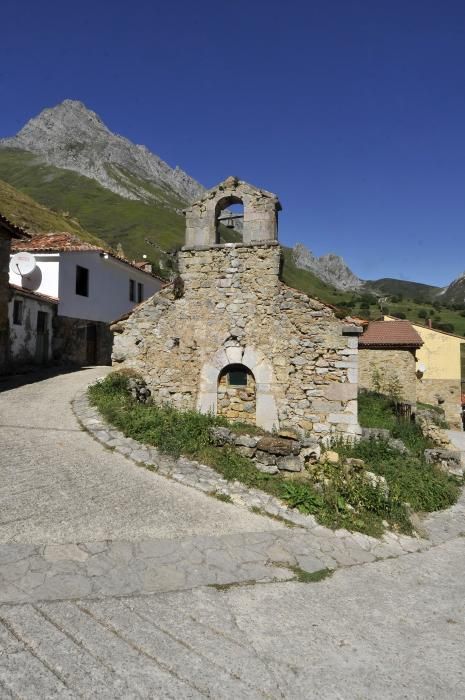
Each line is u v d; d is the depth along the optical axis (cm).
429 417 1909
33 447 651
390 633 347
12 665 264
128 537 438
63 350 1642
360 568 463
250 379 948
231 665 287
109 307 2009
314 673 288
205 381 953
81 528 440
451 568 505
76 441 688
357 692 274
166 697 254
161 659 285
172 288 984
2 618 304
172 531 463
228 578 398
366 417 1398
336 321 897
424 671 302
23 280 1596
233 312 948
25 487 514
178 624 324
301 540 494
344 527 543
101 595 346
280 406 910
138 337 997
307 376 904
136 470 605
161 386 978
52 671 263
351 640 330
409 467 865
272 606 365
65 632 299
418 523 646
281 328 920
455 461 1022
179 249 984
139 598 349
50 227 4331
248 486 604
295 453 667
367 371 1864
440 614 387
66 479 549
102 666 272
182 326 975
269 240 943
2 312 1275
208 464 648
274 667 289
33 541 406
